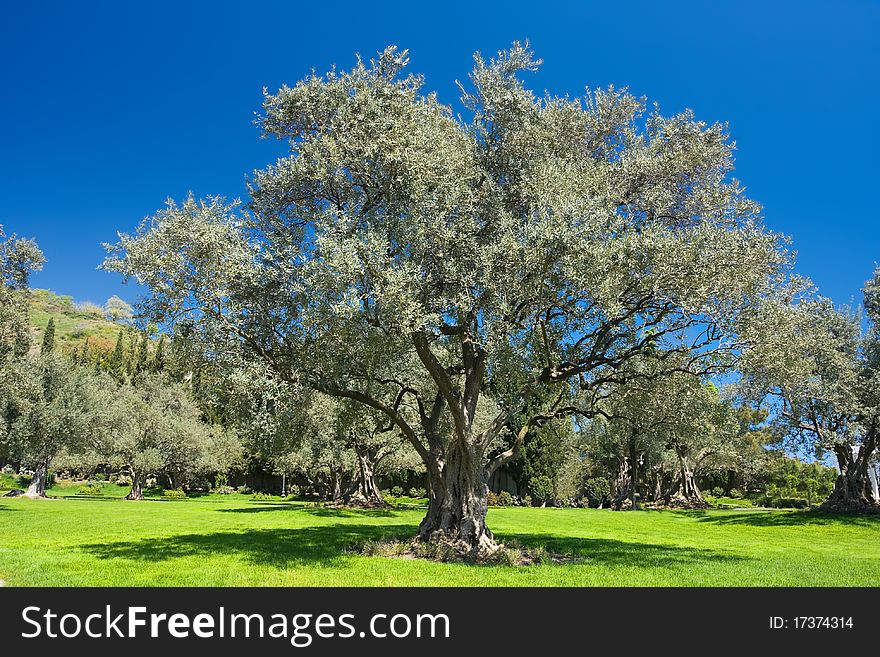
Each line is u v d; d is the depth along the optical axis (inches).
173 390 2591.0
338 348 626.5
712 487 3002.0
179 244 559.5
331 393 666.8
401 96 624.1
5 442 1445.6
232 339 589.9
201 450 2448.3
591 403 776.9
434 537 674.8
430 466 721.0
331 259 522.3
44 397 1567.4
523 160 674.2
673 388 724.7
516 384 733.3
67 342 4985.2
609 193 613.3
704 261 533.0
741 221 628.1
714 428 879.7
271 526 1037.2
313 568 540.7
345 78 642.8
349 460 1779.0
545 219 544.7
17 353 1309.1
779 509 2174.0
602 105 686.5
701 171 656.4
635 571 566.6
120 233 557.3
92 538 781.9
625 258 545.3
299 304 600.1
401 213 613.3
